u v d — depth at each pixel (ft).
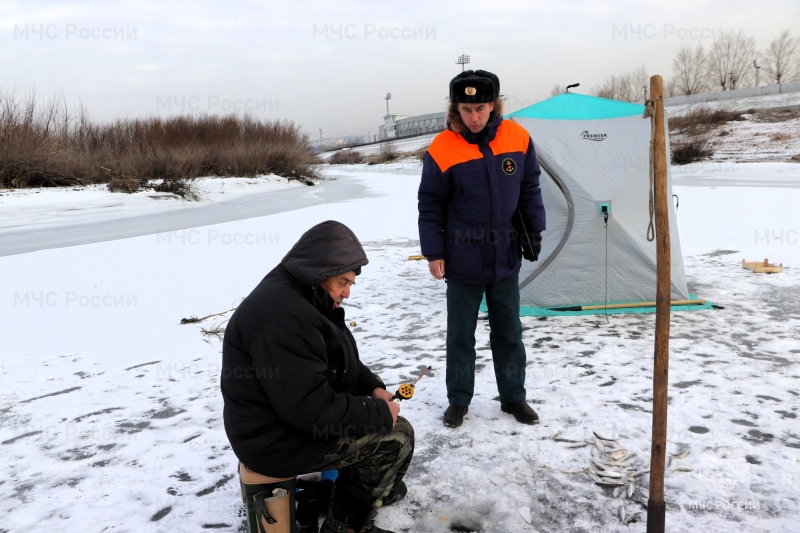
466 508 8.90
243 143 93.71
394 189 76.18
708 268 24.90
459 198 11.03
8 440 11.59
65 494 9.61
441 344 16.49
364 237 36.76
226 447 11.08
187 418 12.34
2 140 62.85
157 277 25.75
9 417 12.62
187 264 28.35
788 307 18.72
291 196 68.80
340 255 7.13
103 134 84.17
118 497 9.48
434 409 12.34
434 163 11.07
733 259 26.53
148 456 10.80
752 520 8.30
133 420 12.32
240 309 7.13
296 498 8.61
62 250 32.32
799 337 15.89
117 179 62.95
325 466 7.55
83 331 18.56
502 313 11.39
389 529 8.44
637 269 18.72
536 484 9.45
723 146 114.42
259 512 7.37
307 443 7.27
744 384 12.94
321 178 104.53
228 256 30.17
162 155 74.38
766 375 13.41
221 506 9.16
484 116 10.62
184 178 69.10
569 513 8.69
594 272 18.79
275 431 7.16
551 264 18.76
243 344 7.04
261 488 7.52
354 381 8.04
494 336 11.62
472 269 11.06
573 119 18.49
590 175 18.24
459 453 10.48
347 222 43.39
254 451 7.13
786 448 10.18
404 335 17.44
